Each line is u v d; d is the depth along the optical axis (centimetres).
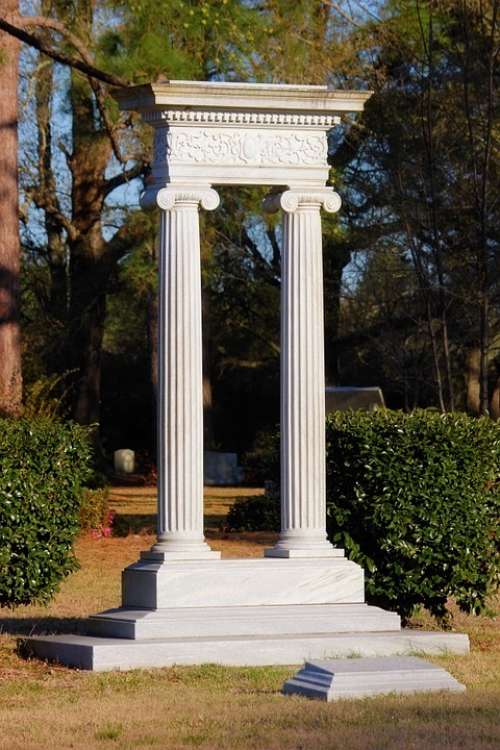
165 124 1263
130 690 1073
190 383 1252
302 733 894
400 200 2631
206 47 2195
